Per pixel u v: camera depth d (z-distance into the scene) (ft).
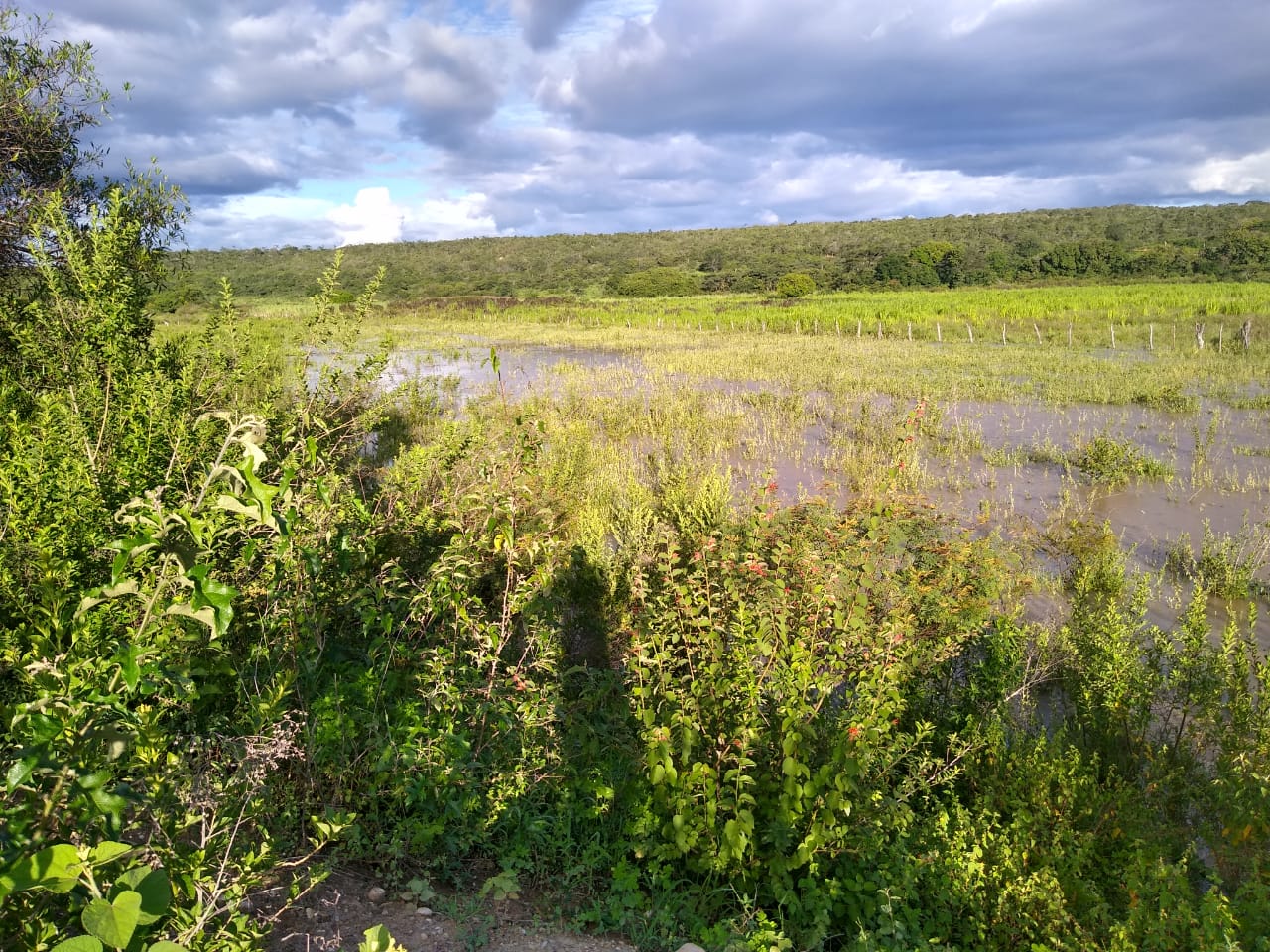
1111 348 81.82
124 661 5.88
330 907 9.26
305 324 19.98
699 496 24.62
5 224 20.01
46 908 5.28
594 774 13.05
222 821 7.36
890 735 14.34
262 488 6.13
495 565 16.15
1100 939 11.21
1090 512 32.27
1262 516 31.78
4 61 20.44
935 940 11.18
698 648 14.26
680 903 11.19
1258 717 14.21
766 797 12.29
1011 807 13.46
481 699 12.61
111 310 15.96
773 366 72.38
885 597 17.37
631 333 115.65
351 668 12.45
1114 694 15.97
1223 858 12.77
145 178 21.62
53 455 12.08
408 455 18.76
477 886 10.73
